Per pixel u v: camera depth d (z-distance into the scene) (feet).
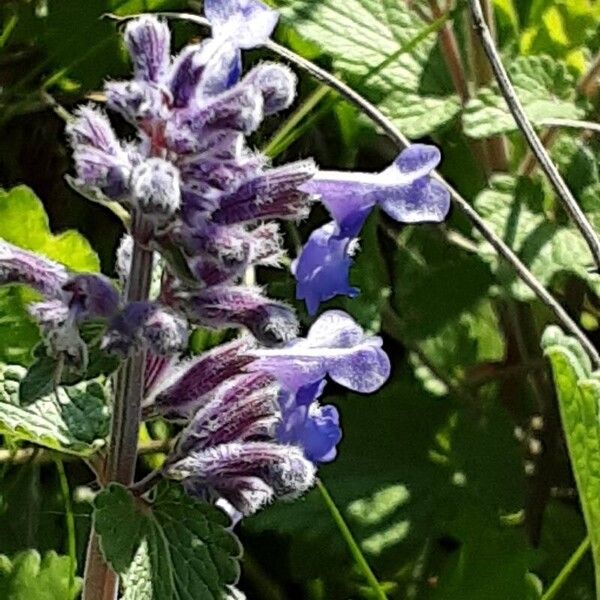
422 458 0.26
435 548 0.26
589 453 0.16
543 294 0.23
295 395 0.18
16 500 0.25
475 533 0.24
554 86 0.27
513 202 0.26
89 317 0.15
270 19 0.16
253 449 0.17
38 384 0.15
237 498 0.17
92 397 0.19
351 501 0.25
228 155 0.15
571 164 0.26
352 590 0.25
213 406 0.18
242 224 0.16
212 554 0.17
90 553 0.18
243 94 0.15
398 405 0.27
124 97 0.15
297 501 0.25
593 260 0.25
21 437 0.19
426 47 0.27
